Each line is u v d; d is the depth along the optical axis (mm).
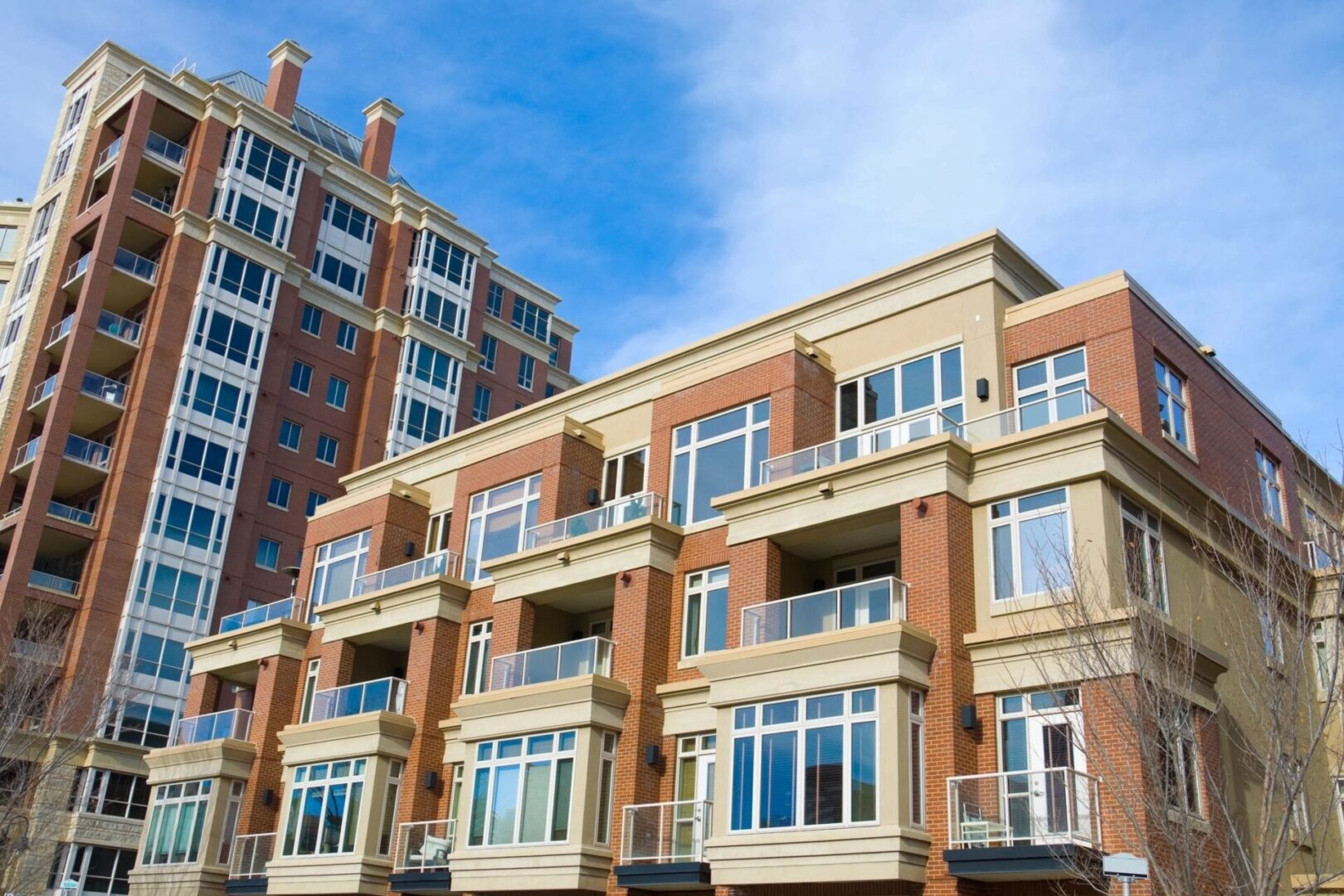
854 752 19422
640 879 22250
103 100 57312
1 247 59500
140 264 51625
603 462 30078
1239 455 25266
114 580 46406
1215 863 17969
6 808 34156
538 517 29250
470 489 32031
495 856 24578
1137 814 16609
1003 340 23766
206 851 32406
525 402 70375
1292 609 22203
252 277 54562
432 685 29156
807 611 21453
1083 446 20047
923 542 20797
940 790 19000
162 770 35656
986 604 20391
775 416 25141
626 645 25172
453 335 63094
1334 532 19219
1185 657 18250
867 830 18625
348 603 32188
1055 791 17531
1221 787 19156
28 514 45531
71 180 54938
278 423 54625
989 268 24203
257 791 32812
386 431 58688
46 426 47156
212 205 54156
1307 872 20516
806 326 27016
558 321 76250
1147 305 23000
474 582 30672
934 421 22234
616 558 26234
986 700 19609
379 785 28266
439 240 64750
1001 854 17516
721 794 20938
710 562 25266
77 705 40500
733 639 23062
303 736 30797
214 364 51906
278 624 34750
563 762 24344
